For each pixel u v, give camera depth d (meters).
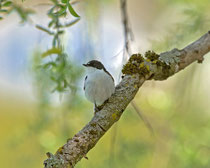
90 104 10.83
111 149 8.98
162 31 10.79
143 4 15.88
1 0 7.67
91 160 10.62
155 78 7.98
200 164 9.92
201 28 10.13
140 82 7.73
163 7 13.69
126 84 7.63
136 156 10.66
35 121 10.61
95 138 6.84
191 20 10.30
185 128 10.82
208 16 10.46
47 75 9.70
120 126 10.92
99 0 10.32
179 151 10.41
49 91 9.93
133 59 7.95
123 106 7.40
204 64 11.59
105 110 7.28
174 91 11.12
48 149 10.18
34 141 10.69
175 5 11.77
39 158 10.90
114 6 13.41
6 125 16.09
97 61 9.40
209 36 8.52
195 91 10.99
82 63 9.55
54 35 8.16
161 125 11.30
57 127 10.78
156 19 14.58
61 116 10.43
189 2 10.84
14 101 16.25
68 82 8.97
